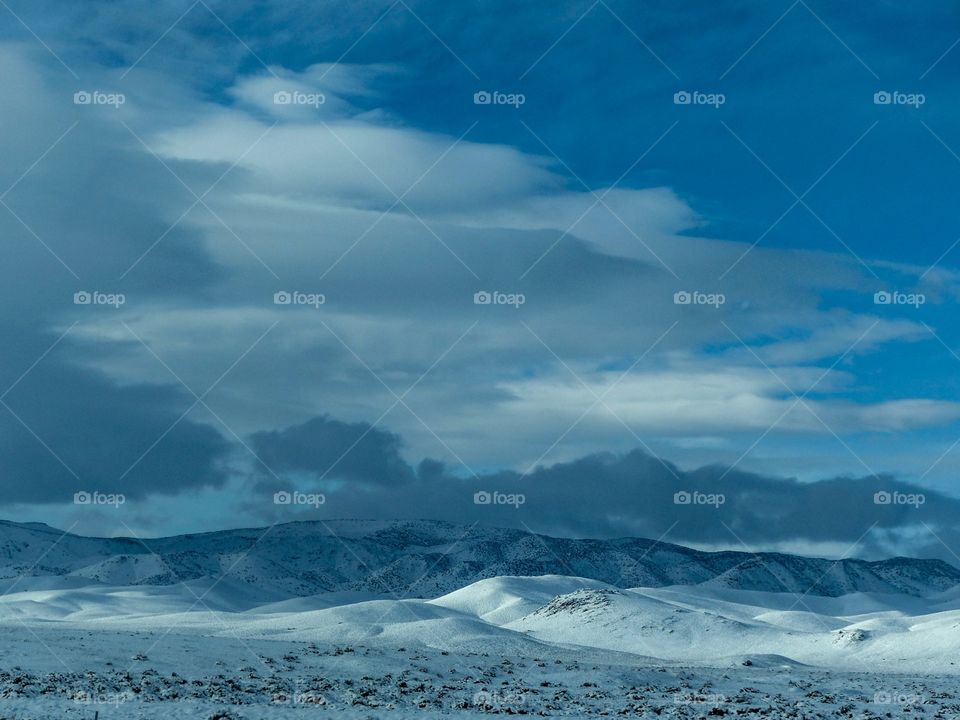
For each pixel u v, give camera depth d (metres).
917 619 197.38
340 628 106.94
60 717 34.59
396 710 43.09
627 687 59.91
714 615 155.50
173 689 45.16
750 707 51.47
